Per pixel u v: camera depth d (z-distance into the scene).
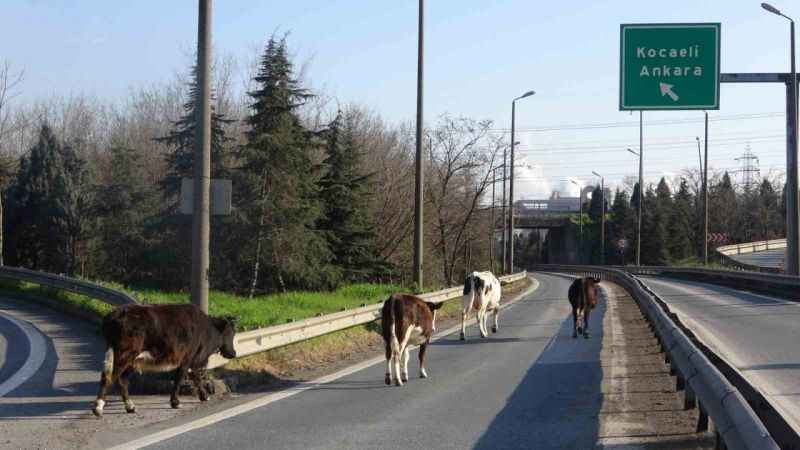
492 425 9.63
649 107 22.36
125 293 18.23
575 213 102.94
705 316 24.67
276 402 11.24
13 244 43.25
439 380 13.26
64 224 40.53
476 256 65.19
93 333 17.94
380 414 10.35
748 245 86.25
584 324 19.91
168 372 11.51
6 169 41.25
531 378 13.34
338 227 38.56
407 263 48.06
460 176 53.16
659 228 94.94
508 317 26.36
